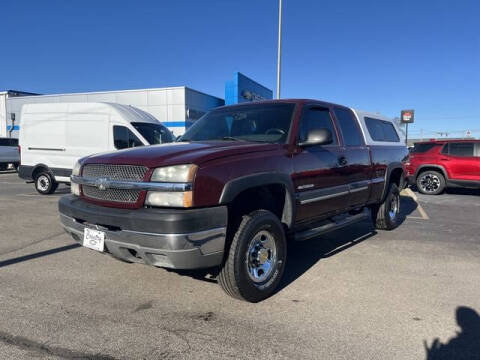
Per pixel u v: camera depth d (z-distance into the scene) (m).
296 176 3.75
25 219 6.91
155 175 2.95
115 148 9.91
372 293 3.58
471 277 4.05
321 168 4.14
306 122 4.16
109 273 4.05
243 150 3.34
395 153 6.17
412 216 7.87
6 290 3.56
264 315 3.10
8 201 9.23
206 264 2.96
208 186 2.90
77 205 3.37
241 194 3.32
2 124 28.47
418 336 2.78
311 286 3.76
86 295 3.47
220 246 2.99
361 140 5.23
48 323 2.91
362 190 5.09
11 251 4.85
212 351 2.55
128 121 9.91
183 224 2.75
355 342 2.68
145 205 2.98
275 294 3.55
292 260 4.64
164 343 2.64
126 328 2.85
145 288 3.65
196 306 3.26
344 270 4.25
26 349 2.55
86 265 4.31
